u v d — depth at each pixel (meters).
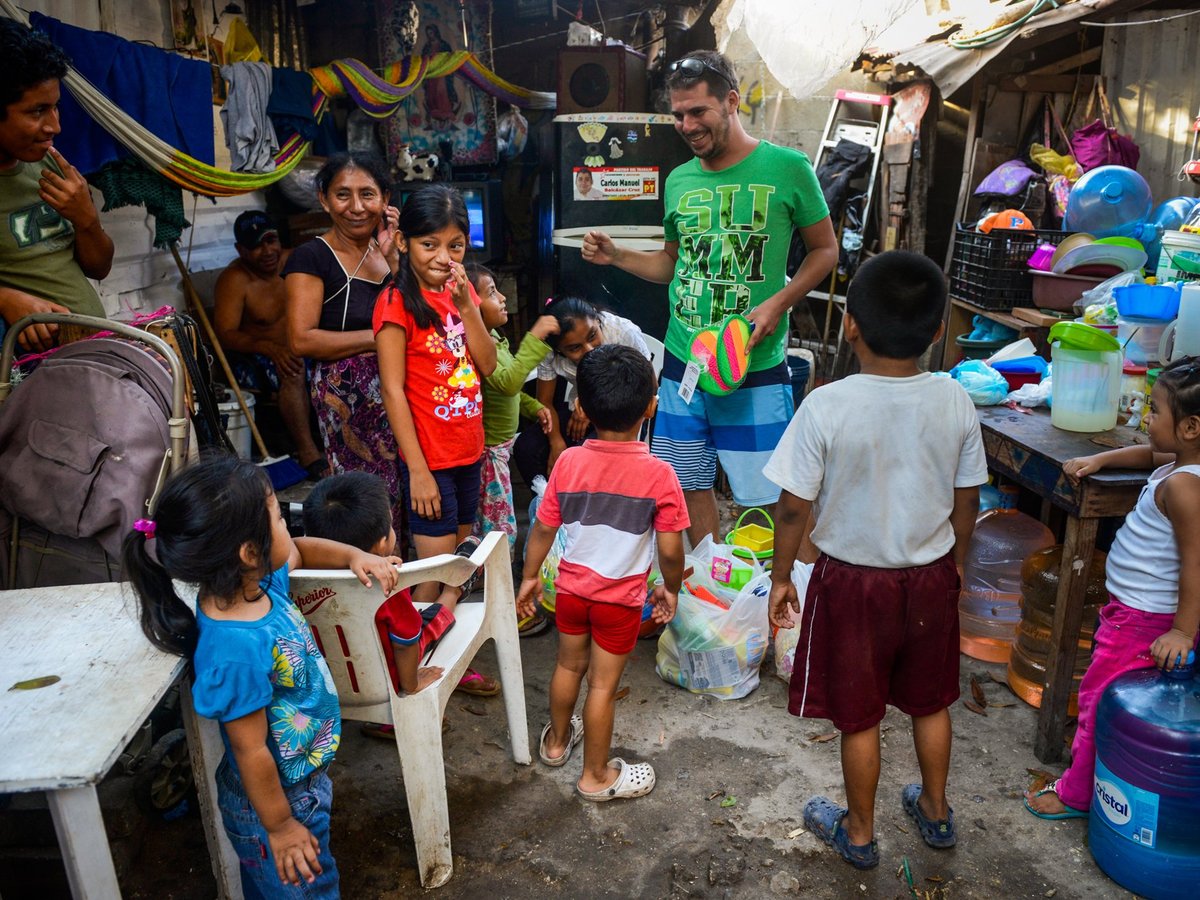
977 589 3.44
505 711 2.90
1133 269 3.95
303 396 5.05
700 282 3.29
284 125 4.92
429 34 5.81
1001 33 5.11
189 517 1.66
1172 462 2.39
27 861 2.22
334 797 2.65
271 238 4.85
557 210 5.04
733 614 3.07
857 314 2.13
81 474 2.28
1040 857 2.40
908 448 2.12
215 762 2.03
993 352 4.86
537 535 2.65
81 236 2.82
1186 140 4.97
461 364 2.78
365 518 2.26
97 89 3.64
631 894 2.29
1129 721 2.19
